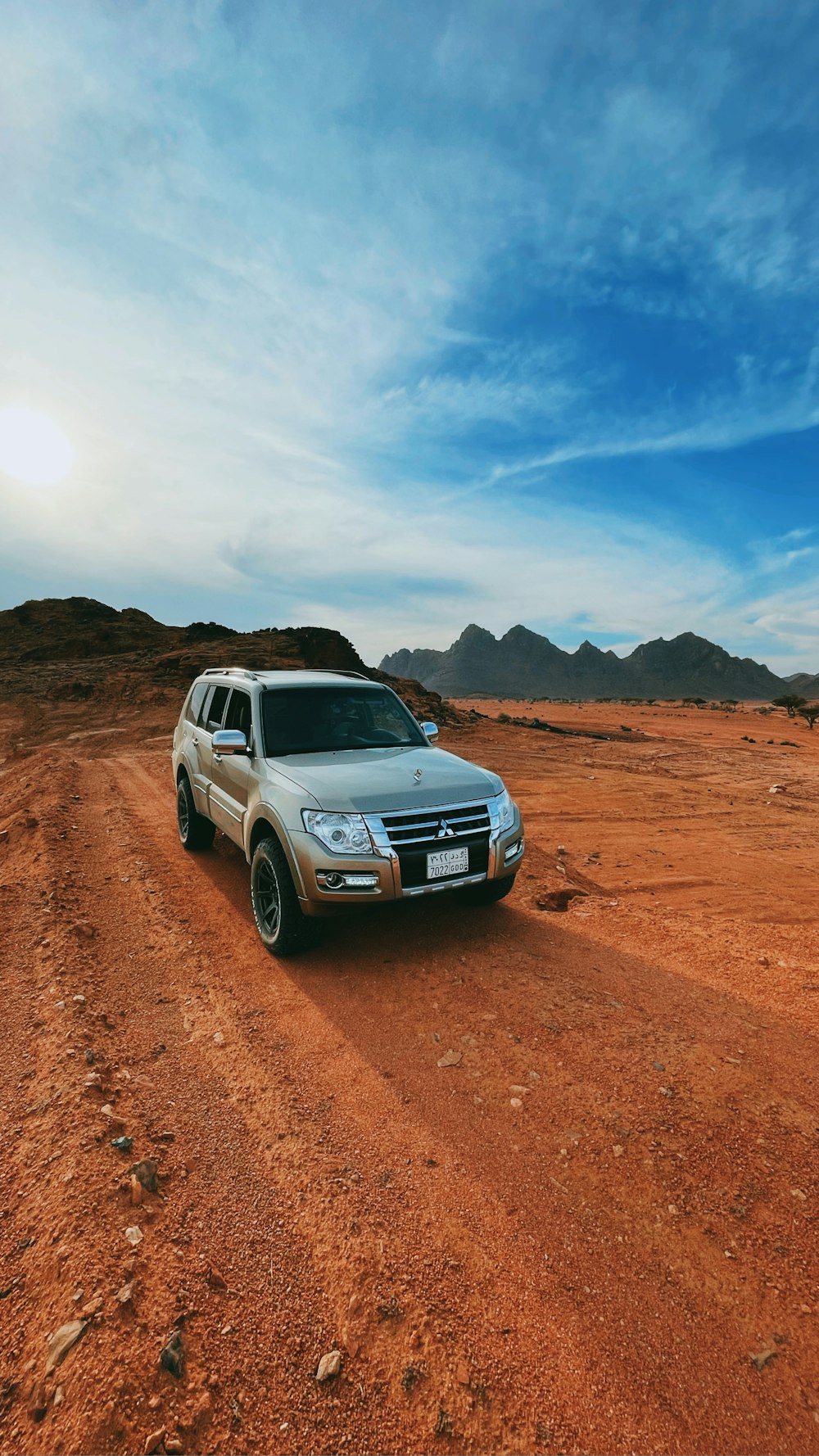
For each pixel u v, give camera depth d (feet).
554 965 14.83
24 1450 5.18
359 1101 10.00
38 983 13.38
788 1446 5.47
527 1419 5.64
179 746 24.98
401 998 13.15
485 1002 13.01
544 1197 8.13
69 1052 10.68
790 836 38.34
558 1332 6.42
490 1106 9.87
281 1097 10.02
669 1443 5.49
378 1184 8.29
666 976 14.47
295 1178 8.36
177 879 20.42
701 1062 10.99
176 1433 5.37
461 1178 8.44
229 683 20.93
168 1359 5.89
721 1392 5.91
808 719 235.40
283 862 14.46
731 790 56.70
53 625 157.48
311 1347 6.19
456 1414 5.65
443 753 18.06
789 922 23.30
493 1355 6.16
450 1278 6.96
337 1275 6.95
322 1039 11.69
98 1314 6.23
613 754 82.69
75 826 27.07
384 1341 6.26
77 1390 5.58
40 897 18.21
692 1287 6.94
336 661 136.05
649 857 32.09
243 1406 5.65
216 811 20.07
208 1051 11.33
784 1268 7.18
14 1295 6.58
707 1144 9.04
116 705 96.22
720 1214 7.90
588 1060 11.05
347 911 13.79
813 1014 12.77
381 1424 5.57
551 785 53.01
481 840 14.97
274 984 13.75
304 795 14.25
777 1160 8.73
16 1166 8.35
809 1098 10.06
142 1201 7.77
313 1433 5.48
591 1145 9.03
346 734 18.30
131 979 14.05
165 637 149.28
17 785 42.73
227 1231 7.48
